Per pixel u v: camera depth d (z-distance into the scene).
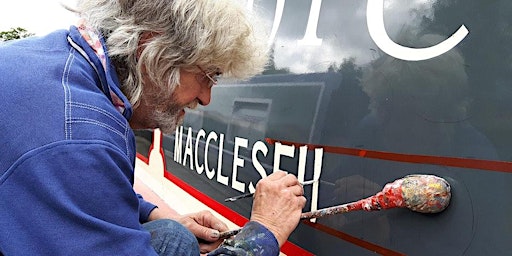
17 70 0.97
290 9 1.46
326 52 1.30
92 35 1.04
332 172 1.27
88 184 0.90
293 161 1.41
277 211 1.22
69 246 0.88
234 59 1.10
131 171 1.00
